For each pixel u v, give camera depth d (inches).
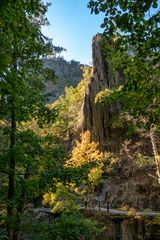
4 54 166.9
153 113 251.4
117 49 224.1
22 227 335.3
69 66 4879.4
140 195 1291.8
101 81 1836.9
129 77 234.4
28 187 338.6
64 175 335.9
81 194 981.8
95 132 1731.1
